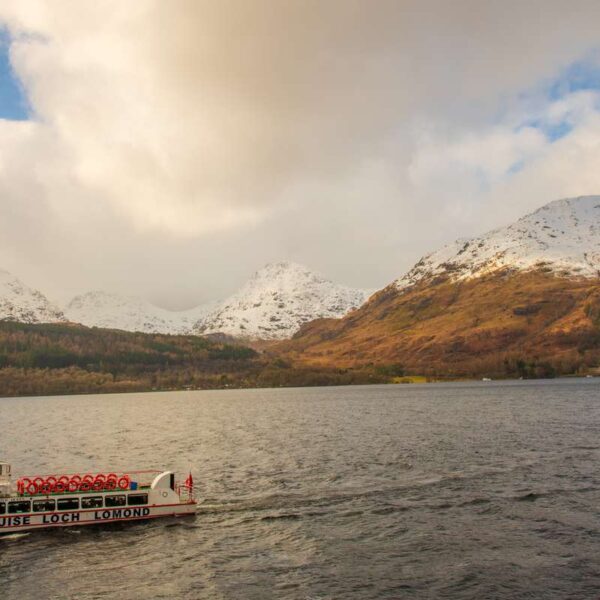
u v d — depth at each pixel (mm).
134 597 47156
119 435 150625
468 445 111188
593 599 44438
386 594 46438
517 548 54500
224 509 69625
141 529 63000
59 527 63844
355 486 78875
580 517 62469
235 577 50281
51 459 108938
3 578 51094
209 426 171250
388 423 160375
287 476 86938
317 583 48688
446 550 54625
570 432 126688
